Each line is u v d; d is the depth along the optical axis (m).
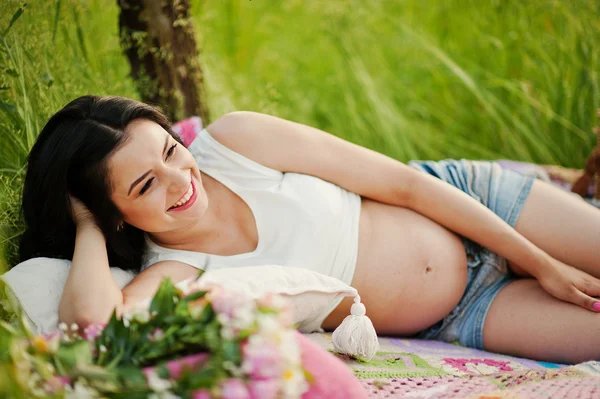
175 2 2.70
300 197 1.96
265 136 2.02
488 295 2.14
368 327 1.72
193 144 2.08
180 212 1.81
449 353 1.98
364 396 1.33
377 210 2.11
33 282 1.70
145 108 1.83
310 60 4.31
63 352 1.12
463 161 2.35
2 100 2.17
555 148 3.53
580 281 1.99
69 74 2.53
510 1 3.94
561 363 1.96
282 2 4.37
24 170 2.15
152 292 1.77
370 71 4.11
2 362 1.07
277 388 1.09
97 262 1.73
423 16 4.21
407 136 3.72
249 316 1.14
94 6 2.93
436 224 2.12
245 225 1.98
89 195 1.81
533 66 3.77
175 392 1.08
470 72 3.89
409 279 2.01
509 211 2.19
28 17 2.38
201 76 2.92
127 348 1.19
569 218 2.15
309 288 1.75
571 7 3.69
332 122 3.95
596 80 3.48
